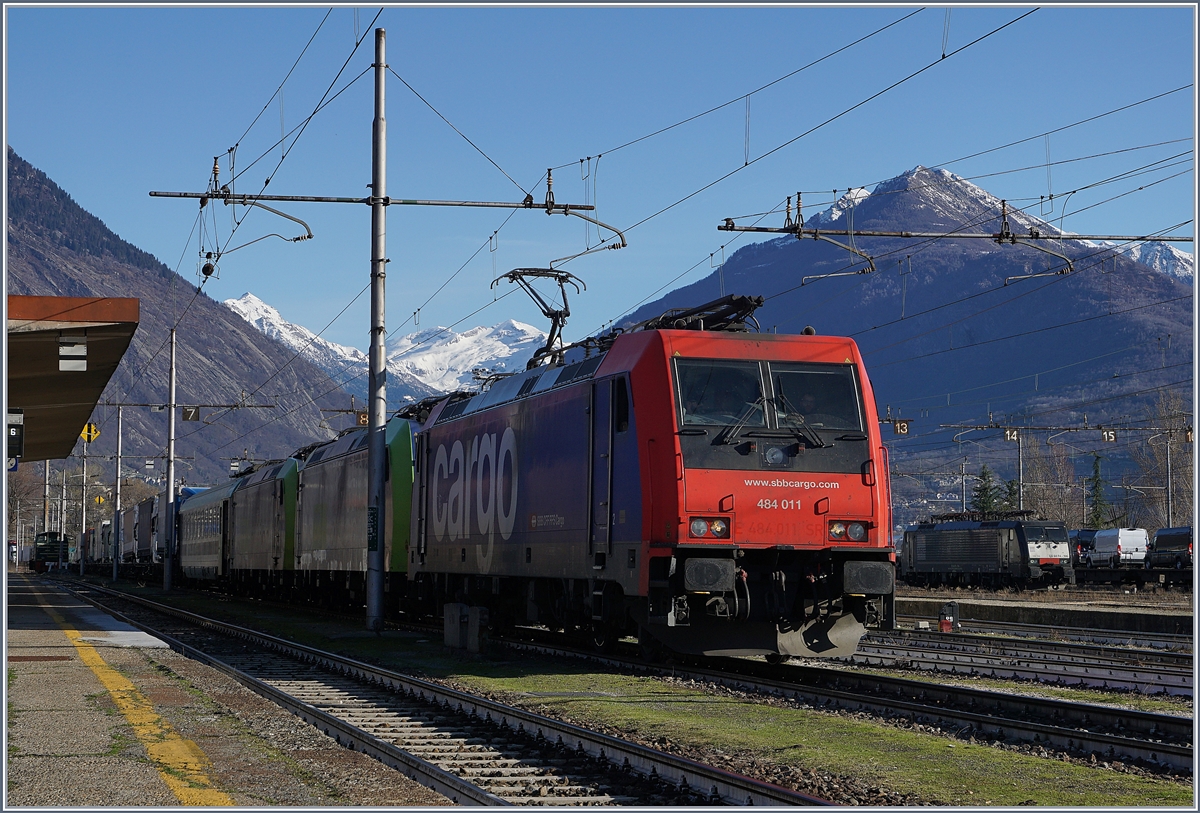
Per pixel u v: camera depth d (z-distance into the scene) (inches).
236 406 2053.4
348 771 369.7
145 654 754.2
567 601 761.6
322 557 1365.7
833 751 410.3
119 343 872.3
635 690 584.4
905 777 368.5
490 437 878.4
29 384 1049.5
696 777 361.7
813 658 727.7
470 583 933.2
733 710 511.2
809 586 650.2
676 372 647.1
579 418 727.1
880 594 650.2
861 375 674.8
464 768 403.5
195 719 473.1
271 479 1647.4
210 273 1059.3
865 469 657.6
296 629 1078.4
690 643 658.2
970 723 479.2
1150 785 358.0
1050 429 2249.0
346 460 1282.0
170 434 2106.3
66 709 494.6
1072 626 1230.3
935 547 2469.2
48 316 787.4
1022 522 2246.6
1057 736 441.4
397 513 1126.4
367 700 585.6
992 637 956.6
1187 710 550.9
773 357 664.4
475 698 526.3
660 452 637.3
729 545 628.4
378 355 975.6
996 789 351.3
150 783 345.1
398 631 1022.4
